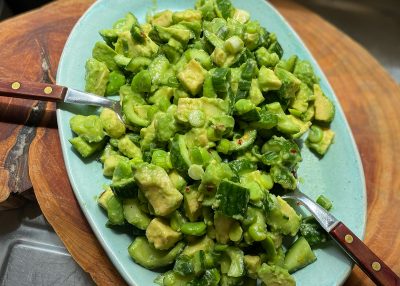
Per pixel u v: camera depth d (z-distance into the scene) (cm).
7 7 53
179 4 39
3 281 35
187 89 31
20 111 34
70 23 39
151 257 28
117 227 29
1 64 36
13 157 33
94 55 34
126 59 33
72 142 30
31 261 36
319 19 48
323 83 38
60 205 32
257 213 28
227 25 34
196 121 29
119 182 28
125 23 36
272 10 40
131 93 32
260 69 33
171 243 28
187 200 28
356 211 34
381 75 45
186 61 33
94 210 29
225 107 31
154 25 34
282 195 32
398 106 43
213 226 28
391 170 39
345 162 35
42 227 37
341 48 46
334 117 37
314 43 46
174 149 28
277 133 33
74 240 31
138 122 31
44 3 54
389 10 62
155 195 27
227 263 28
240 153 31
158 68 32
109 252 28
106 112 31
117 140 31
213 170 27
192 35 34
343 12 62
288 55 39
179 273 27
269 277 28
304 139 36
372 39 61
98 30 36
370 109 42
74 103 32
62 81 33
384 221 36
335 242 31
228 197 26
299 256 30
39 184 32
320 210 31
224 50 32
